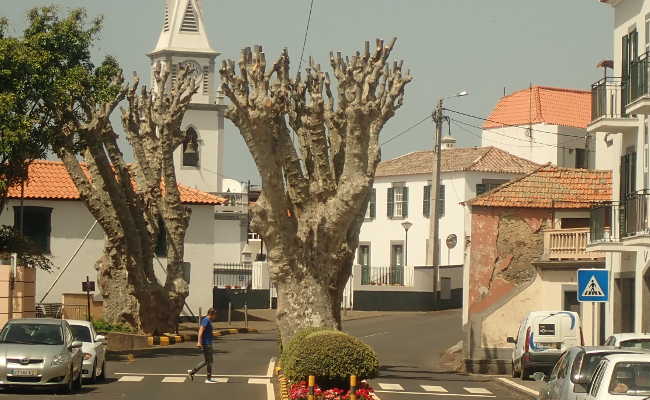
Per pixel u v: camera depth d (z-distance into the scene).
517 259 47.34
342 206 35.31
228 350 48.12
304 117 38.34
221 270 79.19
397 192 90.25
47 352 28.83
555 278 45.16
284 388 29.00
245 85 33.62
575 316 38.38
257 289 74.50
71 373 29.36
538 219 47.56
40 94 39.97
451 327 61.94
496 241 47.41
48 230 63.09
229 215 102.50
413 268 77.25
